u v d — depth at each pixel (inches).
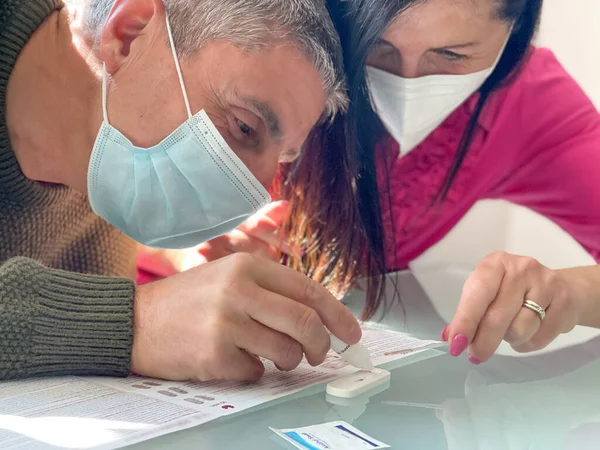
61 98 36.5
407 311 49.3
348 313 28.3
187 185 36.9
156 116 35.4
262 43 33.6
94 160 36.9
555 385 29.8
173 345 27.1
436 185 54.6
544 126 51.9
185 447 20.6
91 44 36.5
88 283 29.2
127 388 26.4
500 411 26.0
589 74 50.6
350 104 42.8
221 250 51.9
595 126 51.1
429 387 28.4
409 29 42.1
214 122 35.1
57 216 40.7
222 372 26.5
